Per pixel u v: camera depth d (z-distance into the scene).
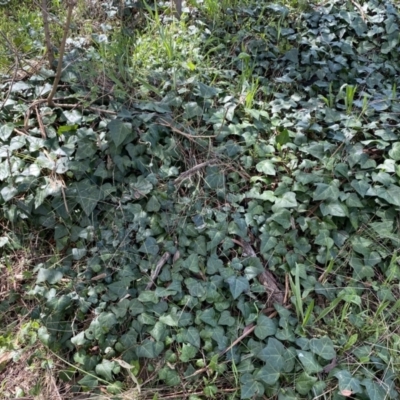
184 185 2.40
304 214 2.37
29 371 2.04
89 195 2.30
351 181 2.40
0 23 3.26
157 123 2.51
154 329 1.99
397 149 2.50
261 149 2.51
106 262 2.15
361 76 3.08
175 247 2.21
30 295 2.17
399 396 1.91
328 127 2.60
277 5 3.32
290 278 2.09
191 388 1.92
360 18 3.29
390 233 2.30
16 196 2.35
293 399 1.86
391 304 2.18
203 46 3.09
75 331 2.04
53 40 2.98
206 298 2.07
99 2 3.41
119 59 2.75
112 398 1.89
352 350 2.00
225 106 2.67
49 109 2.53
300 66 3.07
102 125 2.47
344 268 2.27
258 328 2.00
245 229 2.27
